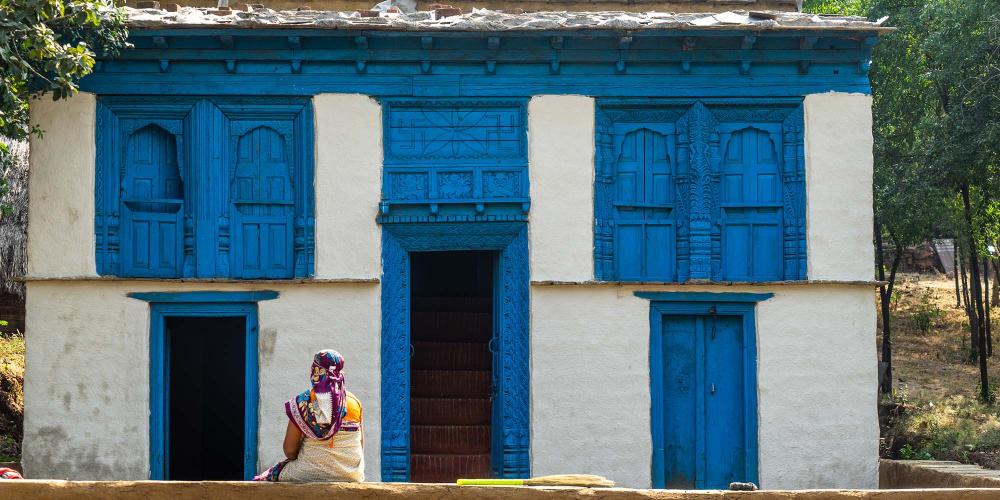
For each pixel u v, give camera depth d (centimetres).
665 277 1132
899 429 1719
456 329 1415
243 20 1084
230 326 1455
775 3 1373
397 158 1127
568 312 1116
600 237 1126
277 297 1108
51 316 1094
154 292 1098
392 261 1121
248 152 1124
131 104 1111
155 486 775
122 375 1091
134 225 1112
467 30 1089
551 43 1112
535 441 1104
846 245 1127
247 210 1120
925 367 2117
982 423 1697
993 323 2403
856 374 1115
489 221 1123
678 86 1130
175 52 1105
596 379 1112
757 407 1115
